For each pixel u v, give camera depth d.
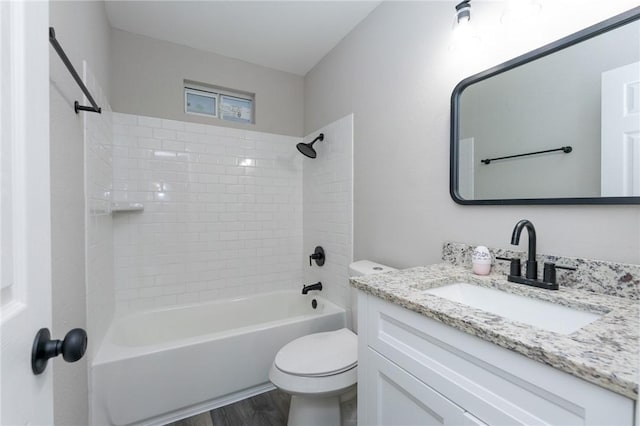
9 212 0.38
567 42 0.89
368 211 1.82
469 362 0.64
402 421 0.82
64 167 1.00
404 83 1.54
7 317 0.35
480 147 1.15
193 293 2.23
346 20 1.88
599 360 0.47
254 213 2.46
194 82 2.25
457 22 1.15
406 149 1.52
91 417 1.30
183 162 2.19
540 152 0.97
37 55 0.45
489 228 1.13
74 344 0.45
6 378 0.35
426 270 1.14
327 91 2.29
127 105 2.00
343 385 1.19
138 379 1.39
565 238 0.92
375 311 0.92
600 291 0.82
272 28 1.97
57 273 0.93
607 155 0.82
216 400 1.62
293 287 2.63
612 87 0.81
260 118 2.49
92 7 1.41
